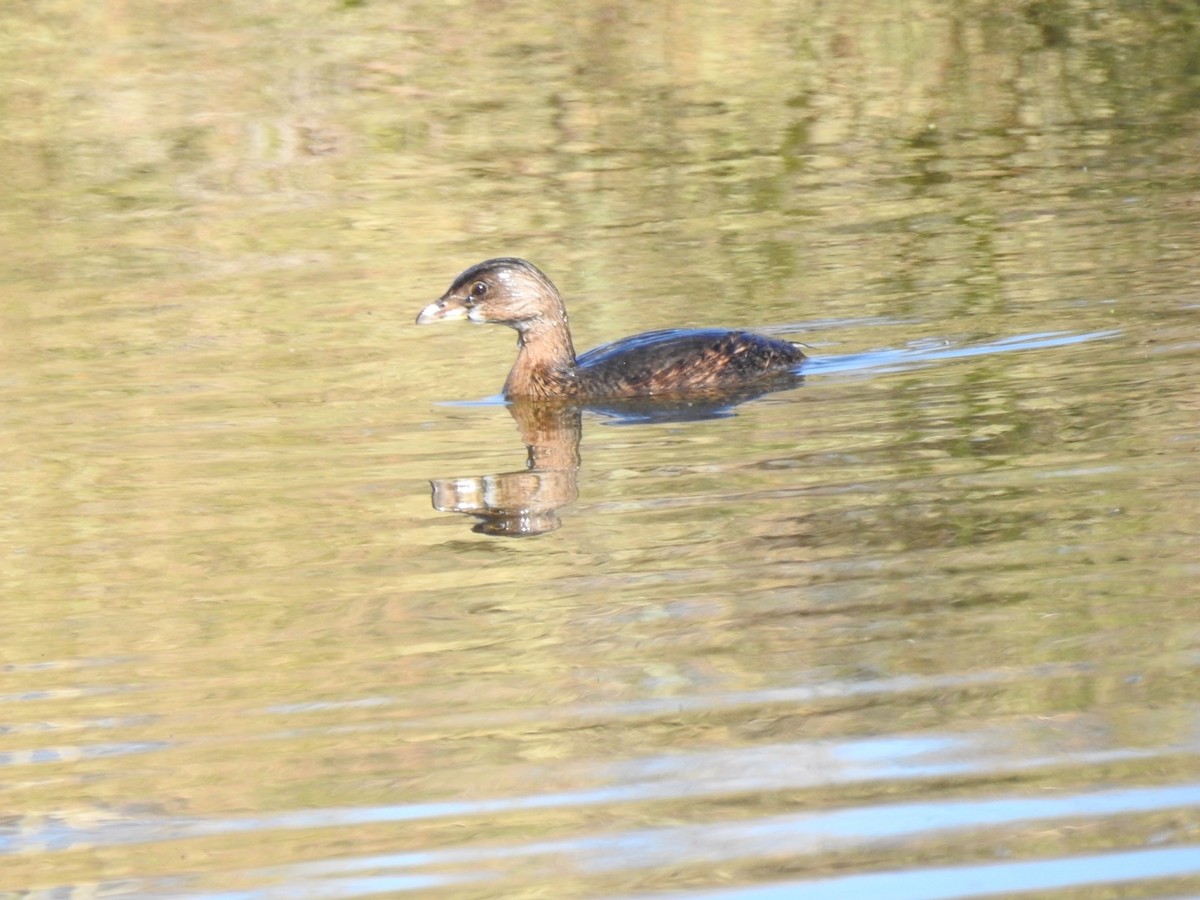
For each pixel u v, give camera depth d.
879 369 16.59
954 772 8.91
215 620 11.45
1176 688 9.62
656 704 9.88
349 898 8.09
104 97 31.80
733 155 27.67
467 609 11.40
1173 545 11.58
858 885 7.96
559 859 8.33
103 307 20.98
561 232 23.84
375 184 27.09
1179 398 14.75
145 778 9.39
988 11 35.31
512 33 34.78
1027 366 16.17
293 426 15.91
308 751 9.58
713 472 13.91
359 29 34.97
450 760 9.37
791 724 9.54
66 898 8.25
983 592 11.09
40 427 16.12
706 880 8.08
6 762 9.66
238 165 28.52
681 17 35.25
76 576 12.36
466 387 17.20
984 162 26.33
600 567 12.02
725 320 18.98
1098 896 7.76
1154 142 26.69
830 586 11.38
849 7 35.88
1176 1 35.22
